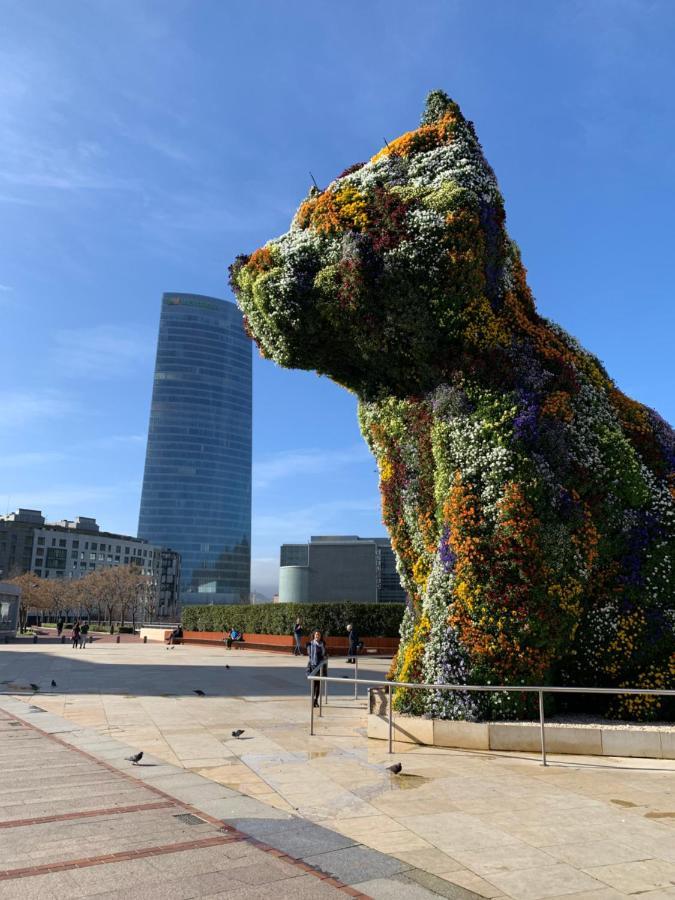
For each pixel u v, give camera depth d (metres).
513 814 5.89
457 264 10.34
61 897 4.04
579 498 10.19
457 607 9.70
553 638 9.59
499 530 9.62
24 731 10.67
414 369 11.38
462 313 10.64
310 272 11.20
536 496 9.71
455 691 9.38
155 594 117.31
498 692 9.26
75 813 5.89
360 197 11.25
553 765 7.91
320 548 43.06
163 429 172.00
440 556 10.16
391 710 8.95
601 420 10.95
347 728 10.85
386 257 10.53
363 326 11.05
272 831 5.41
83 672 21.89
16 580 83.94
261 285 11.29
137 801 6.32
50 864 4.61
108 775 7.49
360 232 10.87
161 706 13.66
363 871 4.54
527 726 8.73
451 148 11.12
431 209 10.57
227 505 173.50
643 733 8.35
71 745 9.43
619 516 10.51
